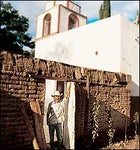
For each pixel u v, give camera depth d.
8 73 6.00
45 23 21.44
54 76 7.28
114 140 9.22
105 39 13.41
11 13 23.08
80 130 8.20
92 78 8.87
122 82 10.57
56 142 7.87
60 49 16.62
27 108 6.41
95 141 8.66
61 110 7.39
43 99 6.88
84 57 14.58
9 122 5.94
